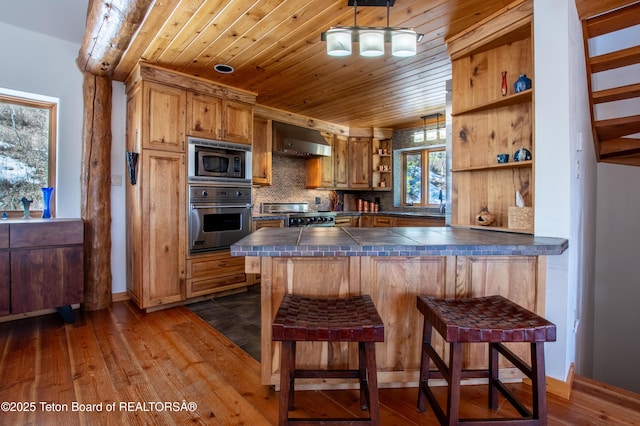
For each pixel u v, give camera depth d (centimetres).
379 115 482
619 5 196
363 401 168
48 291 267
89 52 271
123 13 206
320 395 181
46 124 311
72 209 315
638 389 326
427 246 163
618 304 335
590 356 319
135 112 310
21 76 285
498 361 178
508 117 233
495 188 242
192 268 327
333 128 533
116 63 292
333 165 539
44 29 290
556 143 189
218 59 286
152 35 244
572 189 192
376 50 206
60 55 305
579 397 181
